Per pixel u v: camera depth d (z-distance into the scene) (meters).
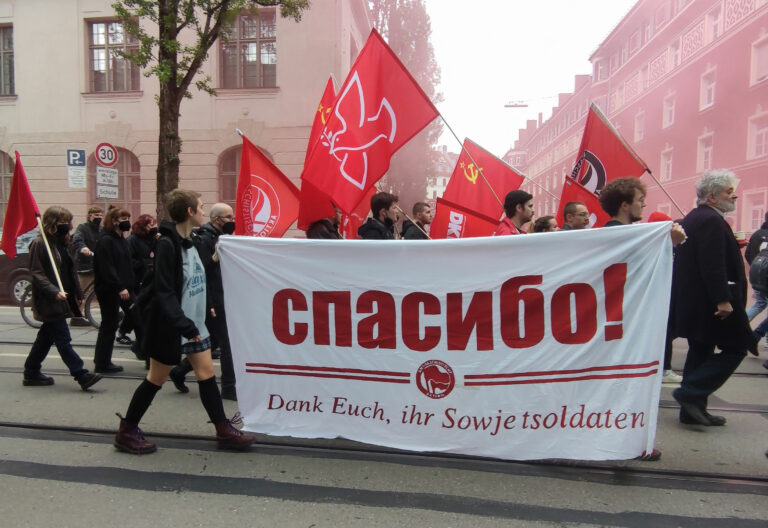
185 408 4.34
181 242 3.38
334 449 3.51
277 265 3.45
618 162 5.43
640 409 3.04
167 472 3.15
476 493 2.90
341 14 14.28
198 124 14.59
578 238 3.12
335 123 4.18
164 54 10.33
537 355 3.14
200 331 3.47
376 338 3.32
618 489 2.95
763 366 5.78
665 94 25.30
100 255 5.29
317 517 2.65
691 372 4.02
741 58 19.75
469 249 3.20
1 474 3.11
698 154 22.55
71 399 4.55
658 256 3.05
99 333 5.40
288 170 14.43
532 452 3.12
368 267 3.32
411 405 3.28
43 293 4.61
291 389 3.45
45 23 14.92
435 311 3.24
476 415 3.20
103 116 14.87
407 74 4.24
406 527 2.56
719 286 3.59
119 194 15.10
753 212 19.42
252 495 2.87
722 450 3.49
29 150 15.09
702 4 22.12
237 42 14.70
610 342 3.08
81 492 2.90
